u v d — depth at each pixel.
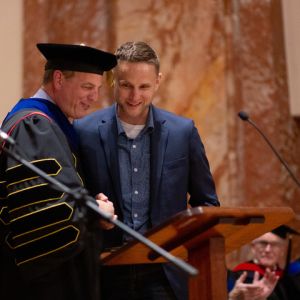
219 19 12.54
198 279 7.08
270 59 12.62
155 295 7.99
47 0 12.47
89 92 7.77
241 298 10.11
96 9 12.41
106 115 8.52
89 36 12.38
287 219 7.16
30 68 12.32
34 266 7.05
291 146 12.56
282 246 11.42
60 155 7.23
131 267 8.02
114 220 5.98
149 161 8.29
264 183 12.35
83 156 8.28
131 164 8.27
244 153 12.36
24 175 7.11
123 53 8.14
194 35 12.48
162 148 8.31
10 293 7.21
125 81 8.08
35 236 7.04
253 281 10.49
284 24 12.81
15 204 7.09
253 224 6.97
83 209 6.20
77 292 7.13
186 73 12.42
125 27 12.39
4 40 12.46
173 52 12.45
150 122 8.38
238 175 12.33
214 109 12.41
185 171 8.30
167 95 12.38
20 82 12.36
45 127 7.33
